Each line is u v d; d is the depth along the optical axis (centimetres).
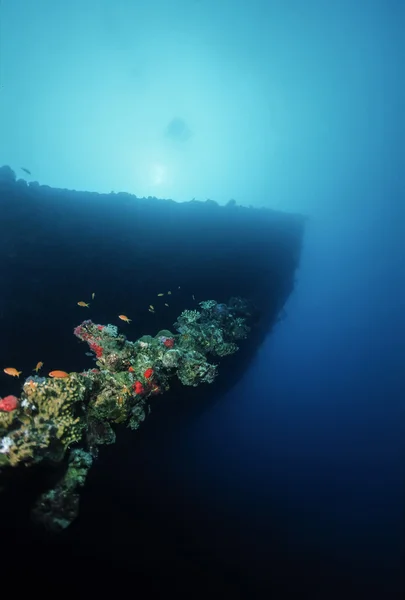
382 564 1080
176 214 1029
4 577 361
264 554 899
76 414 411
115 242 852
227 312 822
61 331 648
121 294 780
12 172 842
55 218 800
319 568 974
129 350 553
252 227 1136
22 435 336
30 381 386
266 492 1098
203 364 618
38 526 359
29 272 680
